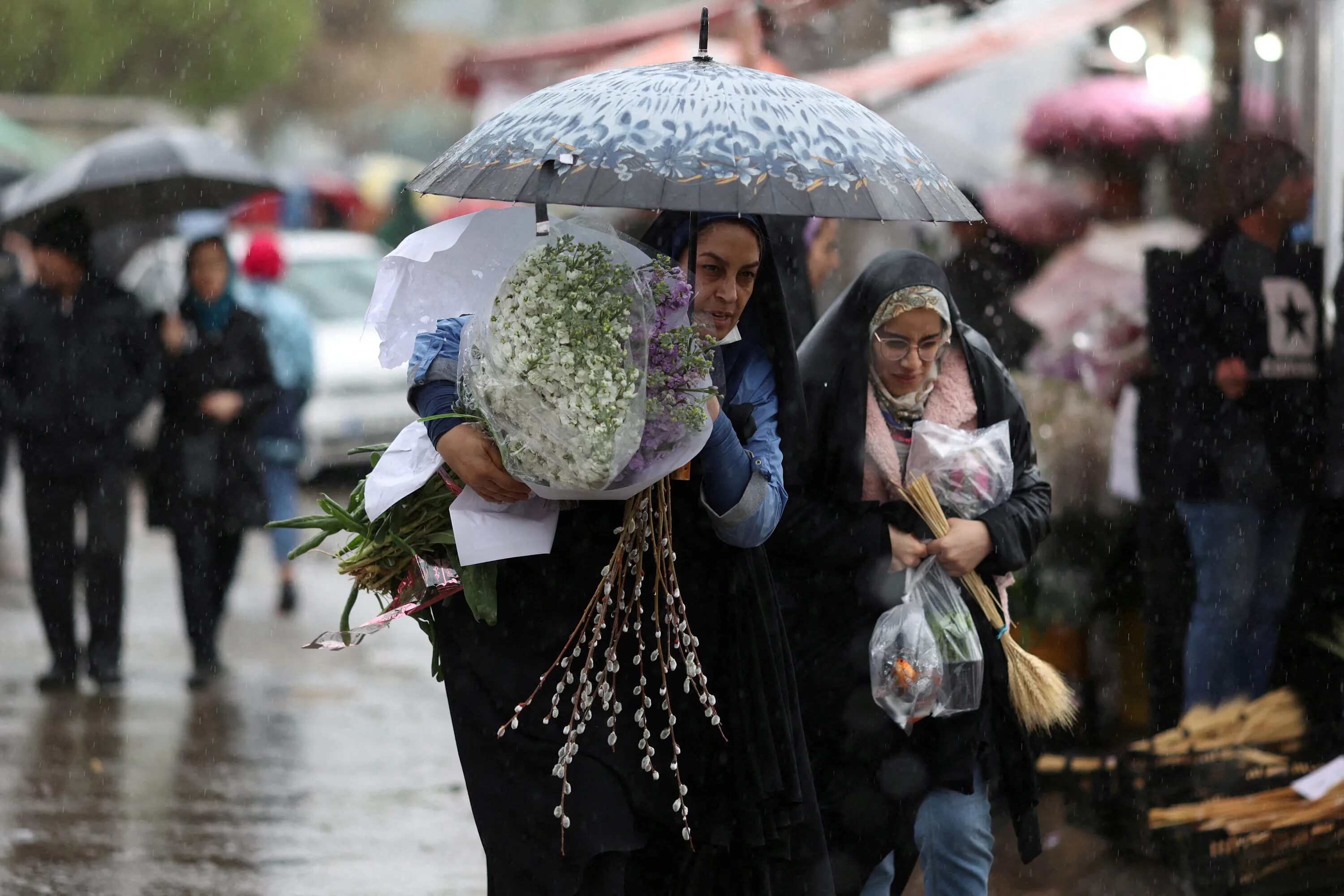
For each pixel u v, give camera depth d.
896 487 14.38
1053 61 30.36
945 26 33.34
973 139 30.19
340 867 19.25
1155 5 29.77
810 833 12.52
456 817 21.41
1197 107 28.25
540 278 10.92
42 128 80.62
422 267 12.15
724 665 12.12
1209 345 21.48
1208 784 19.09
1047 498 14.80
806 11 34.34
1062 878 18.47
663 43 39.97
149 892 18.19
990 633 14.38
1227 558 21.39
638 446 11.04
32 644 33.00
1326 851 18.17
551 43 51.50
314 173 101.19
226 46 104.94
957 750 14.01
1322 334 21.62
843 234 26.92
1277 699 20.61
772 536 14.12
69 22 99.69
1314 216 26.44
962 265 25.62
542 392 10.81
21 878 18.50
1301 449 21.38
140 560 42.12
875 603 14.16
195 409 30.05
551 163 11.20
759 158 11.16
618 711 11.55
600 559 11.88
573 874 11.64
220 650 32.28
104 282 29.45
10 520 49.62
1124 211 28.47
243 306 31.02
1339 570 21.39
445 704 27.88
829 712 14.17
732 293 12.05
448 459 11.50
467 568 11.77
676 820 12.00
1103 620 22.42
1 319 28.83
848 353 14.16
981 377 14.52
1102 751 20.98
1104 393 25.41
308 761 24.14
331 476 51.91
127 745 24.95
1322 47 26.92
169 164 35.31
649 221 27.25
